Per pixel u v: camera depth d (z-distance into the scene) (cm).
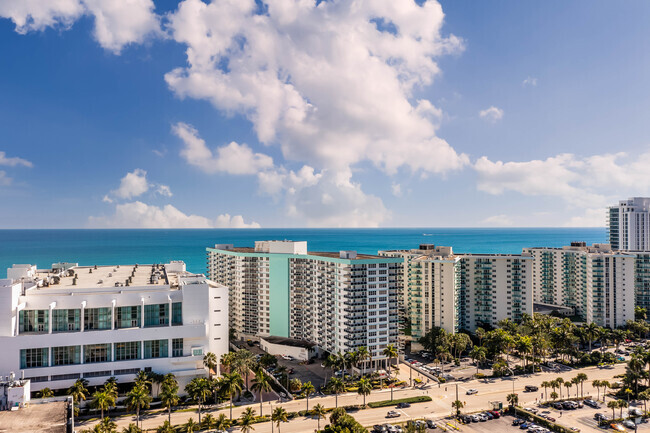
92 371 15162
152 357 15975
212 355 16262
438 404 16150
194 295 16712
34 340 14700
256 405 15762
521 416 15200
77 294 15938
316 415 14838
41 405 8762
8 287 14575
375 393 17112
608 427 14075
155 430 13412
